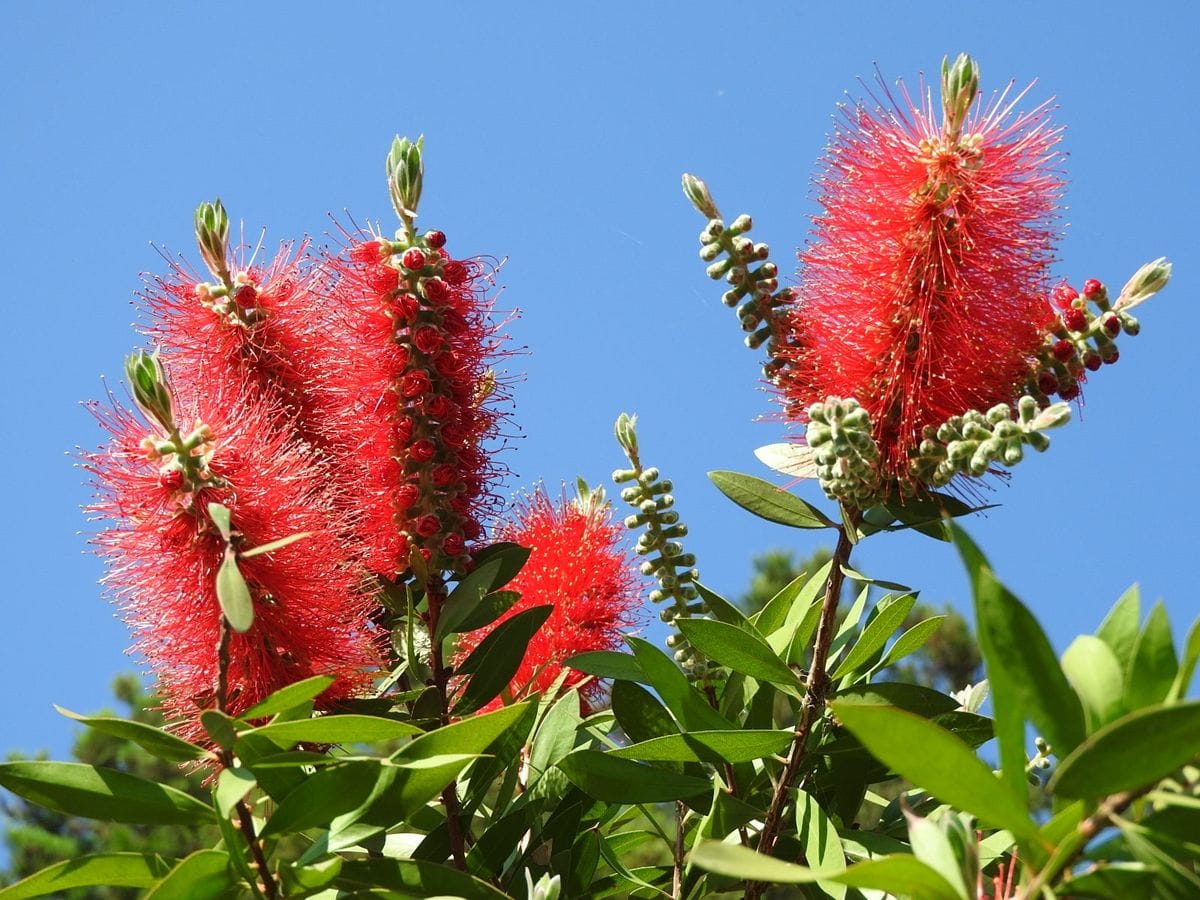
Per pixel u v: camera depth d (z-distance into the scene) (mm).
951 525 446
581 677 653
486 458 631
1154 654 444
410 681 631
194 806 533
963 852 446
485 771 602
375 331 620
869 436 552
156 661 580
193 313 628
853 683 612
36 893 523
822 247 588
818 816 579
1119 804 434
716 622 592
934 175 577
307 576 573
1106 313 573
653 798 592
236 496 565
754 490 610
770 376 602
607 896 635
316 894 527
